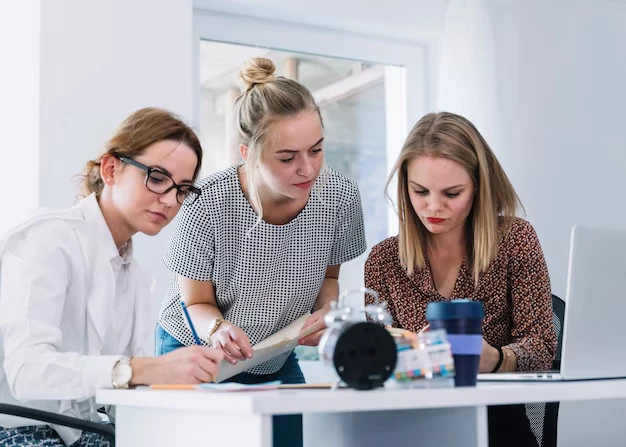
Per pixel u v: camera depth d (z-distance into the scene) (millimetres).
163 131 1792
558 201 3744
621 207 3916
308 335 1960
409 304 2090
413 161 2008
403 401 1163
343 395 1130
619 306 1519
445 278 2113
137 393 1348
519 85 3688
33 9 2764
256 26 3354
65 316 1765
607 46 3928
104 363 1539
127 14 2859
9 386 1703
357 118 3557
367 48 3576
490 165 2045
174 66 2918
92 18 2812
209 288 2168
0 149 2783
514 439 1985
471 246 2082
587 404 3434
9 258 1680
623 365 1533
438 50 3670
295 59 3451
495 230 2021
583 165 3820
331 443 1577
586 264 1478
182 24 2938
